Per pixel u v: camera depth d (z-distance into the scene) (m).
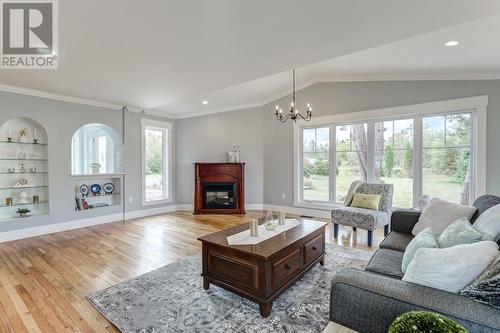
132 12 1.97
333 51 2.69
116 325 1.85
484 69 3.54
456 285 1.15
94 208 4.90
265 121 6.05
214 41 2.45
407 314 0.91
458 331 0.82
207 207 6.02
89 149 6.31
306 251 2.48
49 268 2.85
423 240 1.67
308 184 5.58
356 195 4.04
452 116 4.00
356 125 4.92
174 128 6.52
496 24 2.37
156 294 2.28
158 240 3.86
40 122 4.21
